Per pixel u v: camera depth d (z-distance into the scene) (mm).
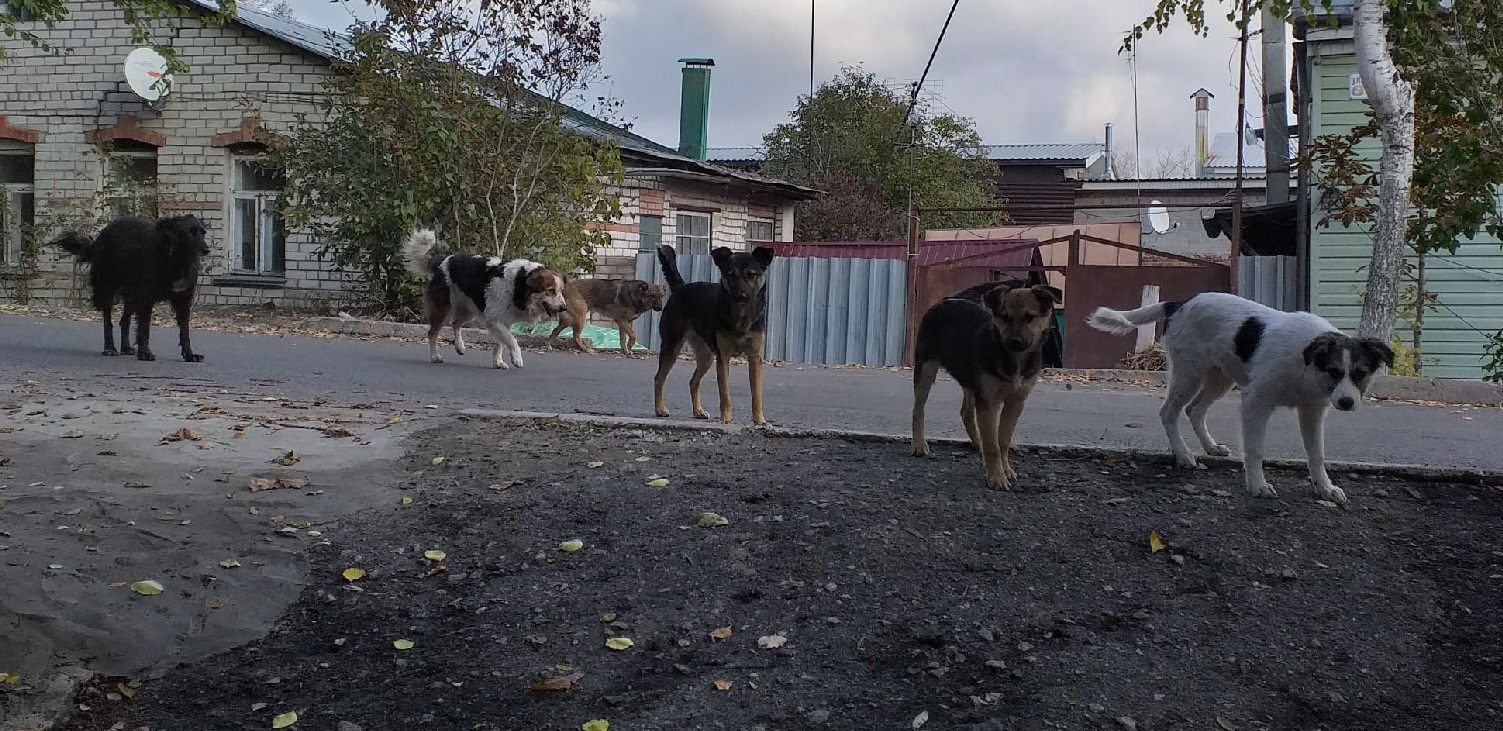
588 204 17109
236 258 19453
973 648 4363
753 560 5031
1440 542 5258
